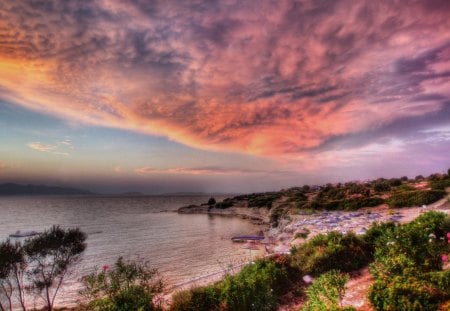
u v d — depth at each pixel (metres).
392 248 13.38
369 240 19.72
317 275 17.45
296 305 14.52
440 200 56.72
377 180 124.06
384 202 66.88
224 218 119.31
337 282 11.41
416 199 59.50
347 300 12.27
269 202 124.94
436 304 8.55
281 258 19.16
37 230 88.81
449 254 12.93
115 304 13.41
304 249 19.91
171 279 32.41
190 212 155.00
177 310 13.88
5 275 21.31
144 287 15.34
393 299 9.05
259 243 54.53
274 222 84.81
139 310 12.98
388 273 11.34
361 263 17.95
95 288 15.17
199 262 42.12
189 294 14.56
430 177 103.94
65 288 30.56
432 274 9.88
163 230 84.06
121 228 91.12
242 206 141.00
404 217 46.84
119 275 14.92
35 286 24.23
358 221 49.09
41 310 24.11
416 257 12.62
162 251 53.00
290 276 17.58
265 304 14.22
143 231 82.81
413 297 8.87
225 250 50.72
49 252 23.44
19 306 25.69
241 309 13.72
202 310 13.82
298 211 77.88
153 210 183.00
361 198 76.50
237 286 14.36
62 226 97.94
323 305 10.24
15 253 21.92
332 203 78.81
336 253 18.09
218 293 14.47
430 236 14.02
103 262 45.53
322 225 50.53
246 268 18.31
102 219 124.00
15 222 115.94
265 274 16.14
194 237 68.75
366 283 14.49
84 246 25.45
